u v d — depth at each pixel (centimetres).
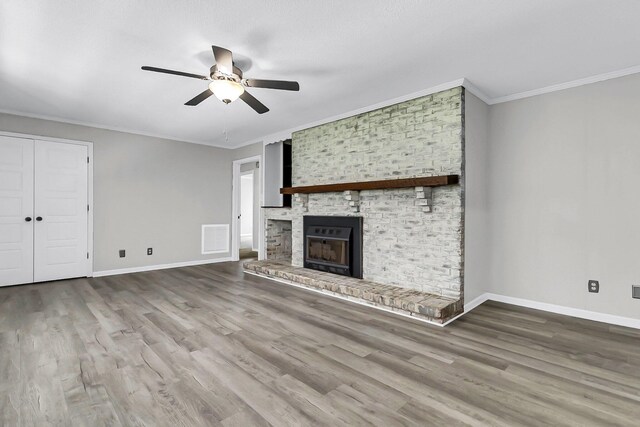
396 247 366
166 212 560
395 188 355
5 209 419
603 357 228
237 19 215
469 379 199
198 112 421
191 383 192
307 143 477
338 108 403
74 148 468
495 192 368
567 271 321
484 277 367
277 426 155
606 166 300
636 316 285
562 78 312
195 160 598
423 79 313
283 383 193
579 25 221
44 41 244
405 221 357
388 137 372
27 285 429
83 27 225
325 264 442
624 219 291
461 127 314
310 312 324
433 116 333
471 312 325
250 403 173
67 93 352
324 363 218
